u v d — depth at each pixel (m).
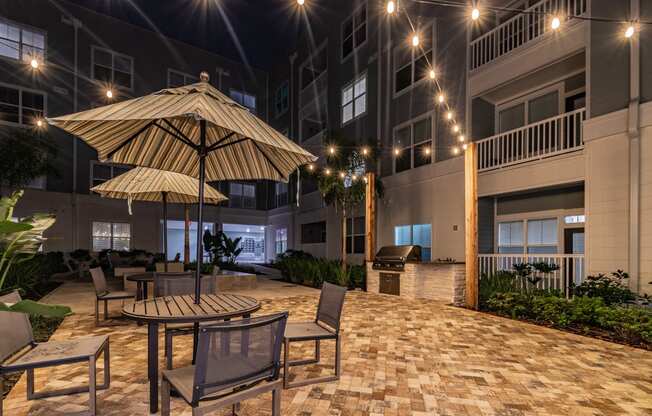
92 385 2.71
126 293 6.13
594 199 7.36
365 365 3.95
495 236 10.30
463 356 4.27
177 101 2.90
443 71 11.20
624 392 3.31
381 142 12.85
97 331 5.35
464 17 10.62
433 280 8.23
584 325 5.63
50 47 16.53
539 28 9.22
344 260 10.96
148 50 19.55
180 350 4.45
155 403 2.82
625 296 6.20
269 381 2.37
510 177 9.19
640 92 6.84
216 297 3.78
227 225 23.22
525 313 6.32
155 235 18.86
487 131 10.55
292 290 10.08
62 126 3.04
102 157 3.81
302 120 19.94
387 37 13.48
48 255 13.28
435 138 11.34
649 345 4.74
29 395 3.03
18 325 2.85
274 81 23.30
